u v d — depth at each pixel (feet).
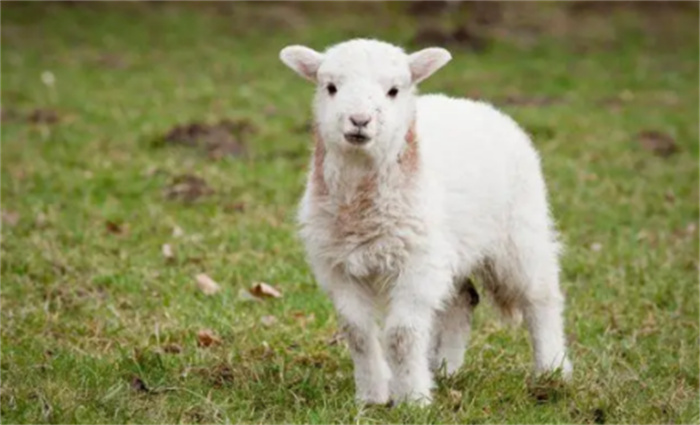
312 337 44.68
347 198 36.09
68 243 57.06
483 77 111.34
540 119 89.76
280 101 98.48
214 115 91.35
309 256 37.45
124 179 70.23
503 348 44.06
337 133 34.96
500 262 40.34
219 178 70.49
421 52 36.58
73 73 110.52
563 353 40.91
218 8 148.66
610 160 78.18
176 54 123.24
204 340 43.78
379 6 150.10
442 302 38.29
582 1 155.22
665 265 54.80
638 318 47.96
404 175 36.11
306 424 35.47
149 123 87.56
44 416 35.32
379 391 37.40
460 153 38.60
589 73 116.16
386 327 36.76
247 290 50.44
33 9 141.90
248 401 37.19
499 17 144.25
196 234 58.95
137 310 47.62
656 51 130.82
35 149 78.23
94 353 42.24
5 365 40.52
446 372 39.78
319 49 128.88
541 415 36.68
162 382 38.83
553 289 41.11
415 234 36.24
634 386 39.86
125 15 142.82
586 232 61.21
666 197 68.90
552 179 71.67
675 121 92.73
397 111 35.50
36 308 46.85
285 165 74.74
